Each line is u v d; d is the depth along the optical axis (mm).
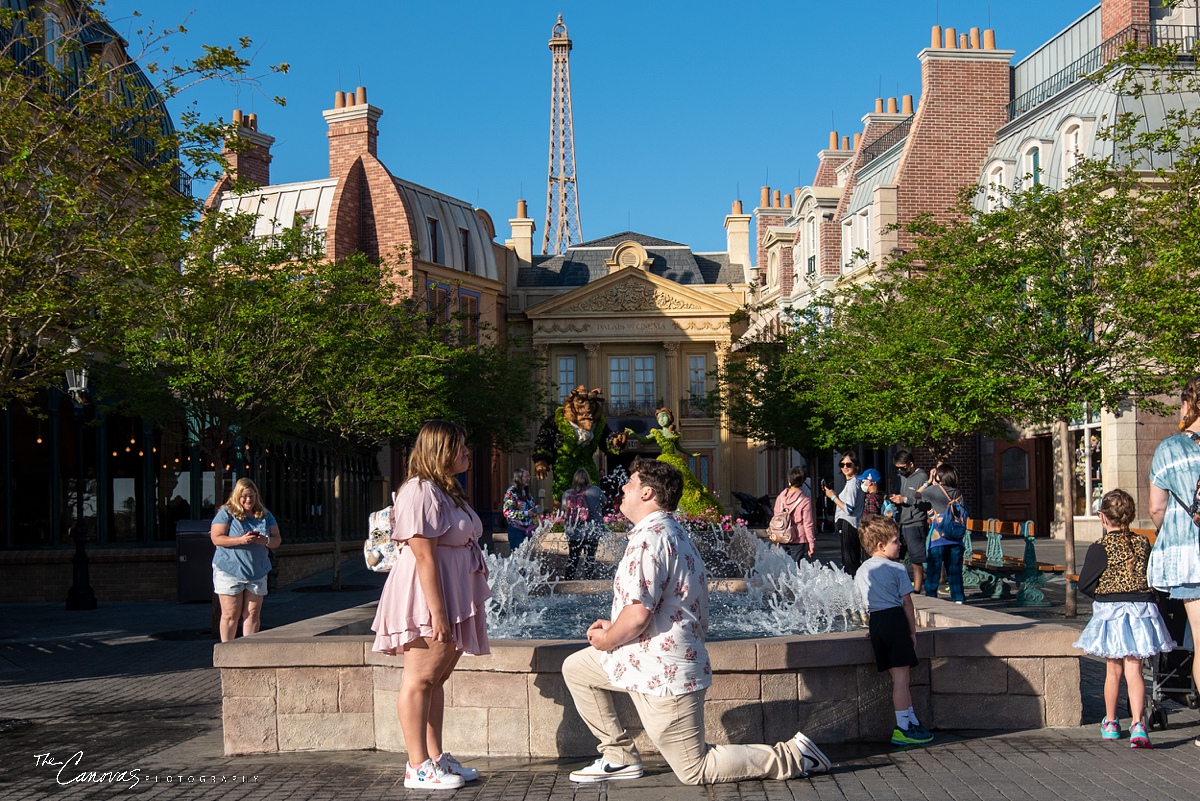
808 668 7242
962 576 17766
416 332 27969
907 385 20391
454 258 48906
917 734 7156
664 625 6047
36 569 22531
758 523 40219
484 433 37375
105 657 13516
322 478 31031
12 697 10508
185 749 7797
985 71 36375
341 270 21828
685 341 55469
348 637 7742
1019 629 7695
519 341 52969
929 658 7598
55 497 22859
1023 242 16703
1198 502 6492
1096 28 32500
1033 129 32281
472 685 7188
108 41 15359
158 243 13219
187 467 23906
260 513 10594
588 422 17641
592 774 6316
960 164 36062
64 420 23062
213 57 12867
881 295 26969
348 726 7500
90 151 12375
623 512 6250
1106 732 7215
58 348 12594
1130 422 26875
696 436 55625
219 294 17312
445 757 6371
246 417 18625
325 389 19984
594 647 6145
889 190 35531
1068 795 5754
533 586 14375
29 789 6652
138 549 22703
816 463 45562
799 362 30016
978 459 34469
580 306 55344
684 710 6047
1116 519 7195
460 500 6223
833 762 6711
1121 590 7086
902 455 16891
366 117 45625
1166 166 25344
